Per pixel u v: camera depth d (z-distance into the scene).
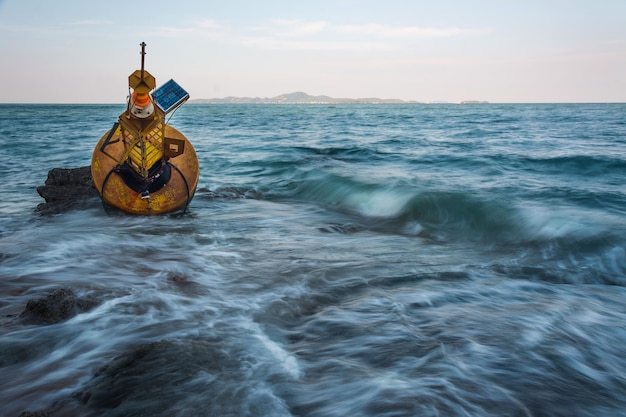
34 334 3.70
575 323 3.99
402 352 3.38
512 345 3.51
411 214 9.15
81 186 10.28
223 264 5.71
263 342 3.57
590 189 10.26
